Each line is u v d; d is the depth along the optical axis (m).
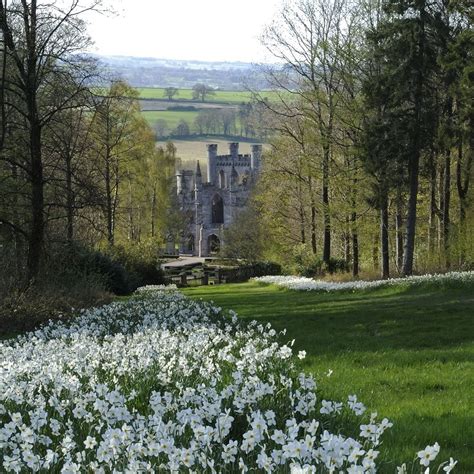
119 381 9.95
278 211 56.38
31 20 26.47
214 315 20.58
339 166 40.81
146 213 74.38
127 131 55.94
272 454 5.32
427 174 41.25
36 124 27.42
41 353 11.93
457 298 25.25
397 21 35.78
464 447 7.99
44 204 27.80
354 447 5.20
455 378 12.34
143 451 5.75
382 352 15.66
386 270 39.62
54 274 28.50
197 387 8.48
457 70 35.06
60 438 7.53
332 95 39.91
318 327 20.58
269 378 8.69
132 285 44.81
